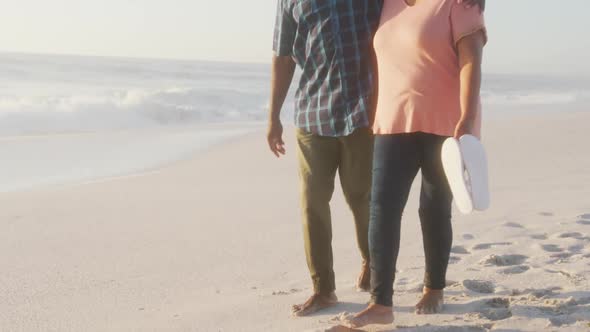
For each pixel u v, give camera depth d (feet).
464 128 8.30
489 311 10.00
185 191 23.85
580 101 103.55
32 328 10.43
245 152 35.50
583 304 10.26
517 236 15.30
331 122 10.09
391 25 9.27
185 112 62.64
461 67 8.70
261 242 16.11
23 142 37.29
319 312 10.46
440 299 10.10
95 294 12.21
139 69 159.94
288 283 12.51
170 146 38.14
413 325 9.56
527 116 60.13
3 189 24.57
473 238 15.23
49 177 27.40
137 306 11.45
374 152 9.39
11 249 15.65
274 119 10.88
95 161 32.07
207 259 14.60
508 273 12.17
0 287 12.69
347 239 15.99
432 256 9.87
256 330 9.83
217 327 10.07
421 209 9.73
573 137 38.40
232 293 11.96
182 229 17.70
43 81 110.73
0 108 54.60
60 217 19.27
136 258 14.80
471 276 12.01
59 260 14.70
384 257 9.15
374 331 9.36
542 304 10.22
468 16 8.68
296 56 10.36
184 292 12.19
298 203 21.40
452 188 8.12
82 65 158.92
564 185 22.77
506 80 246.88
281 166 30.40
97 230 17.66
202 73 171.53
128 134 43.96
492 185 23.31
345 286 11.80
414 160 9.27
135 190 24.06
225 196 22.80
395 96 9.12
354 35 9.99
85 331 10.23
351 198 10.73
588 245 14.38
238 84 135.64
